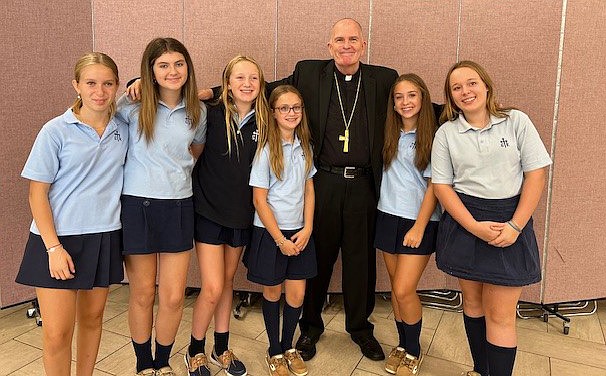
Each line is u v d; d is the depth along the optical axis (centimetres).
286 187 227
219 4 313
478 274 198
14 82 284
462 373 244
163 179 203
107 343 269
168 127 204
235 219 222
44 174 174
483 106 199
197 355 236
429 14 310
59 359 185
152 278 212
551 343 279
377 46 314
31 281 177
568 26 288
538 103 298
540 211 304
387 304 331
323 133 242
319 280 263
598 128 302
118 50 325
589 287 316
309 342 262
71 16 312
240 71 215
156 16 319
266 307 241
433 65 314
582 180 304
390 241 233
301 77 251
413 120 229
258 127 222
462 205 202
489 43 304
